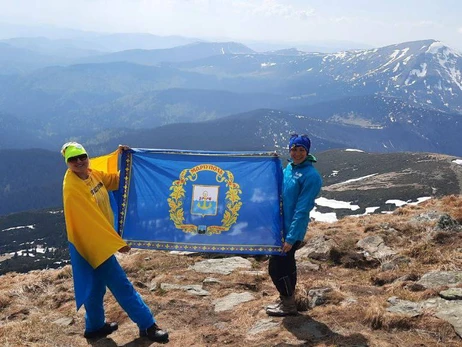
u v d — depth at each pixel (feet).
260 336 13.28
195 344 13.26
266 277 18.78
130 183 15.53
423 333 12.50
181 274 19.42
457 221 23.48
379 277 17.24
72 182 13.25
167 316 15.21
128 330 14.39
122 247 13.30
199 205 15.37
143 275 19.72
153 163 15.64
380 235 21.89
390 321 12.98
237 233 15.10
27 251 330.13
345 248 21.01
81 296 13.01
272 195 15.25
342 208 345.31
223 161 15.58
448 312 13.24
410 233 22.36
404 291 15.10
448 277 15.89
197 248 15.10
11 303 17.47
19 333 14.44
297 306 14.78
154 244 15.19
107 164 15.84
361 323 13.33
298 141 13.84
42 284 19.22
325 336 12.84
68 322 15.26
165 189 15.49
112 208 15.57
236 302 16.11
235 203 15.30
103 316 14.17
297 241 13.98
